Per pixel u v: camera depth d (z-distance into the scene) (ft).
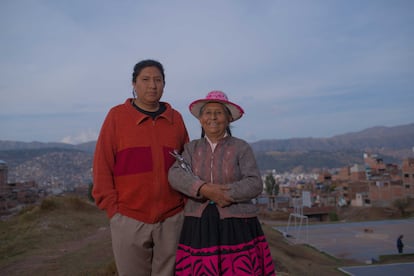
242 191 9.98
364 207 237.86
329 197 295.89
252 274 9.78
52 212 61.62
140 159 10.75
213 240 9.96
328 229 125.18
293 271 43.11
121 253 10.78
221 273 9.84
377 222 146.41
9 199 245.86
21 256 34.71
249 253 10.04
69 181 533.14
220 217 10.23
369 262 71.82
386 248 90.53
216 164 10.59
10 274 28.53
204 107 10.97
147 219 10.66
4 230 49.47
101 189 10.69
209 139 11.12
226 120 11.03
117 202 10.79
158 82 11.05
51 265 29.68
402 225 135.03
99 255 32.22
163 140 11.12
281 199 286.66
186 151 11.16
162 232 10.94
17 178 552.00
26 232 46.73
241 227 10.20
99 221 57.77
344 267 63.67
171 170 10.75
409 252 84.94
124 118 11.06
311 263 63.82
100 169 10.78
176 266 10.62
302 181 441.68
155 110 11.41
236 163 10.64
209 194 10.02
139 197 10.68
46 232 46.75
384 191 256.52
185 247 10.46
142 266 11.02
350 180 337.52
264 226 120.57
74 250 36.52
